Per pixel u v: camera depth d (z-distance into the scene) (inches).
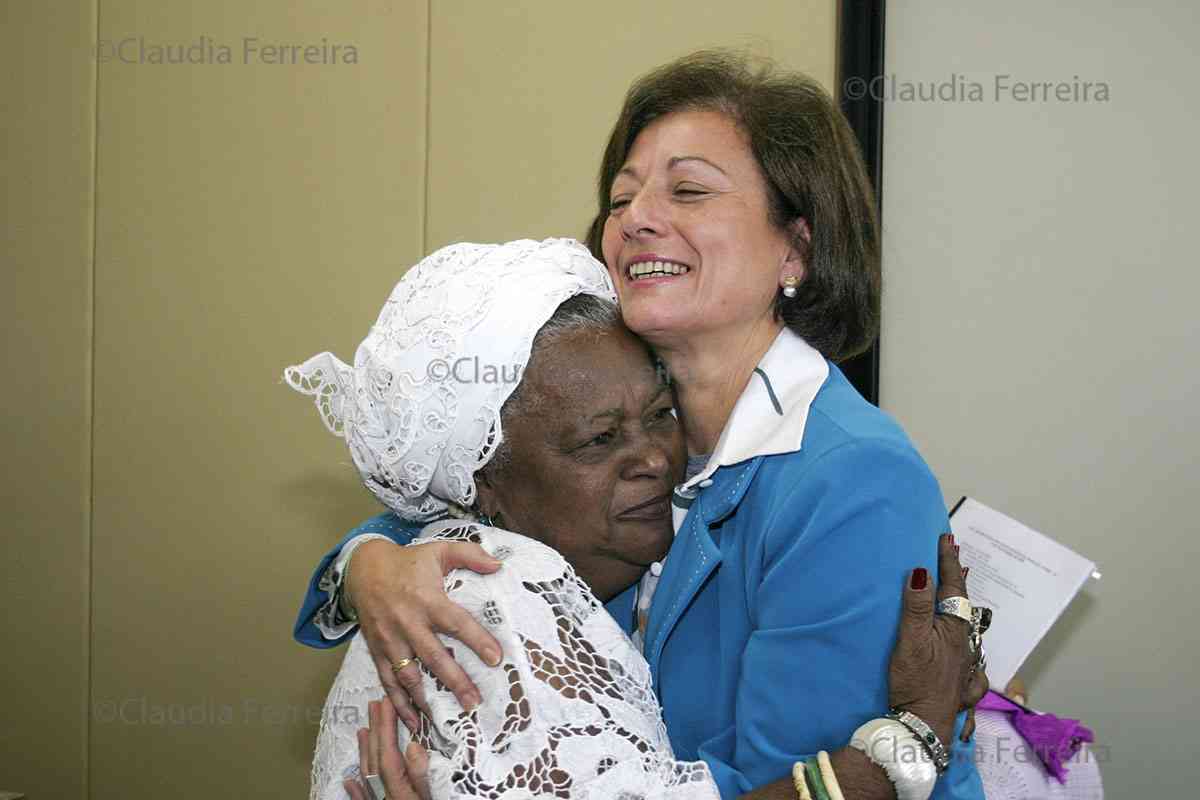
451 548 45.5
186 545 109.5
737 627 46.0
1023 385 91.5
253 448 107.8
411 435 46.9
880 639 41.3
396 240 103.9
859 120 90.2
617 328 48.7
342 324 105.2
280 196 106.5
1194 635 89.4
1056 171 90.3
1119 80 89.2
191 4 108.0
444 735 41.1
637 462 47.6
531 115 100.7
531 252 49.0
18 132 112.4
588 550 48.8
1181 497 89.4
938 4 91.6
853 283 49.9
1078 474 90.8
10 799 105.7
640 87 52.4
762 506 45.3
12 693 113.8
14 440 113.3
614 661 43.1
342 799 47.3
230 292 107.9
